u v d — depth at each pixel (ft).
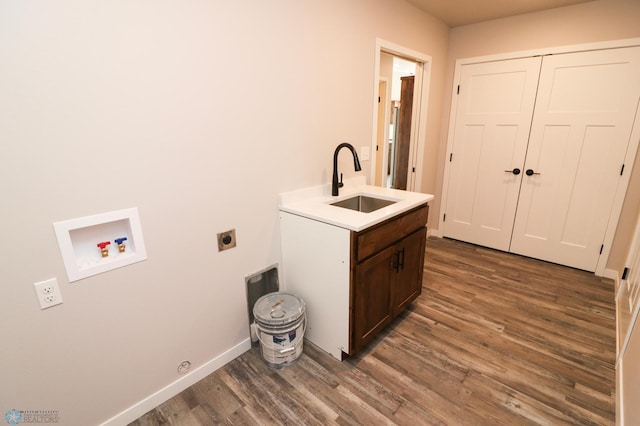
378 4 7.35
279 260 6.47
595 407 4.85
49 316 3.72
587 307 7.54
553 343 6.30
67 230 3.68
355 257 5.16
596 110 8.52
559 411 4.78
